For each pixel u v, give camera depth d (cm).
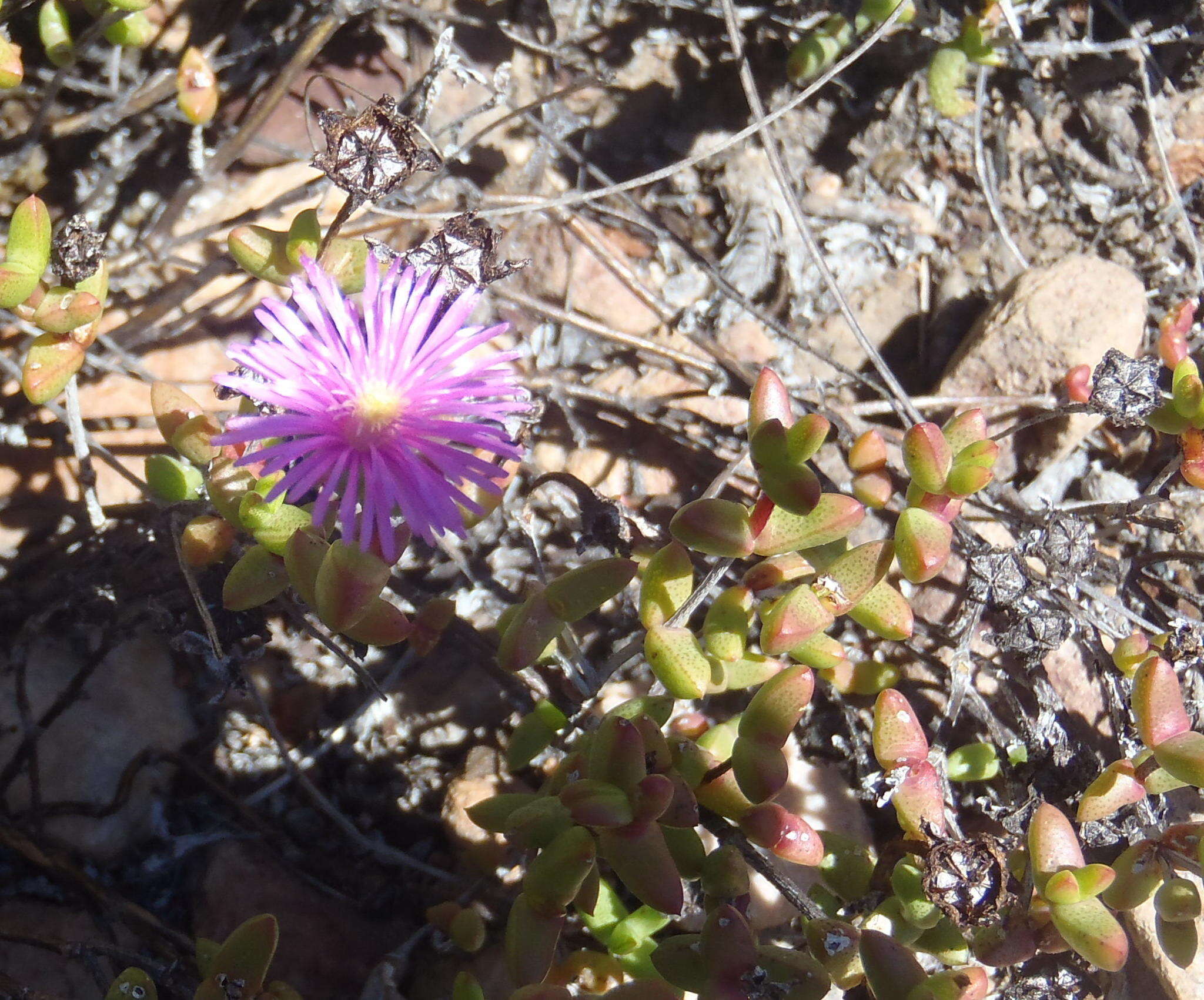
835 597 14
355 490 14
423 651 15
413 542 19
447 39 17
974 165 22
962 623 17
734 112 22
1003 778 18
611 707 18
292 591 18
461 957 16
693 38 22
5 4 18
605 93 22
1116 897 14
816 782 18
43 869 16
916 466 14
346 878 17
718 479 19
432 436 14
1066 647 18
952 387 21
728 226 22
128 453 18
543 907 13
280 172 20
